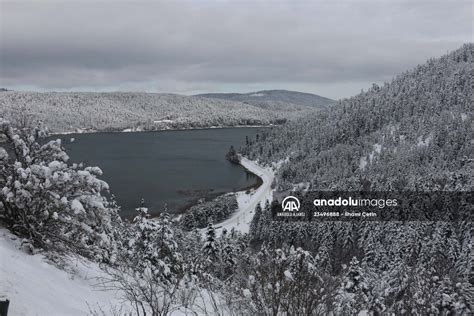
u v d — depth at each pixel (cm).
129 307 704
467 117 15100
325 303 584
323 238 6819
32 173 865
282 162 16262
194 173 13838
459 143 13188
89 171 941
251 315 575
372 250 5291
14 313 514
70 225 920
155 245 1356
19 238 848
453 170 11481
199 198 10356
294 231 7256
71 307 622
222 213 9569
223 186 12300
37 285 643
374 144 15862
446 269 2753
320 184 11538
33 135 962
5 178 891
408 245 5659
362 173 12244
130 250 1220
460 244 6688
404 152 13612
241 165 16525
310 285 573
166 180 12288
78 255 949
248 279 591
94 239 971
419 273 1252
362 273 1650
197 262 1295
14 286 590
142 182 11756
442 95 18175
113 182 11594
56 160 951
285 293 565
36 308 555
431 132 14612
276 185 12875
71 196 912
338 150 15312
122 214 8356
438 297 1652
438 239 5706
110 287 818
